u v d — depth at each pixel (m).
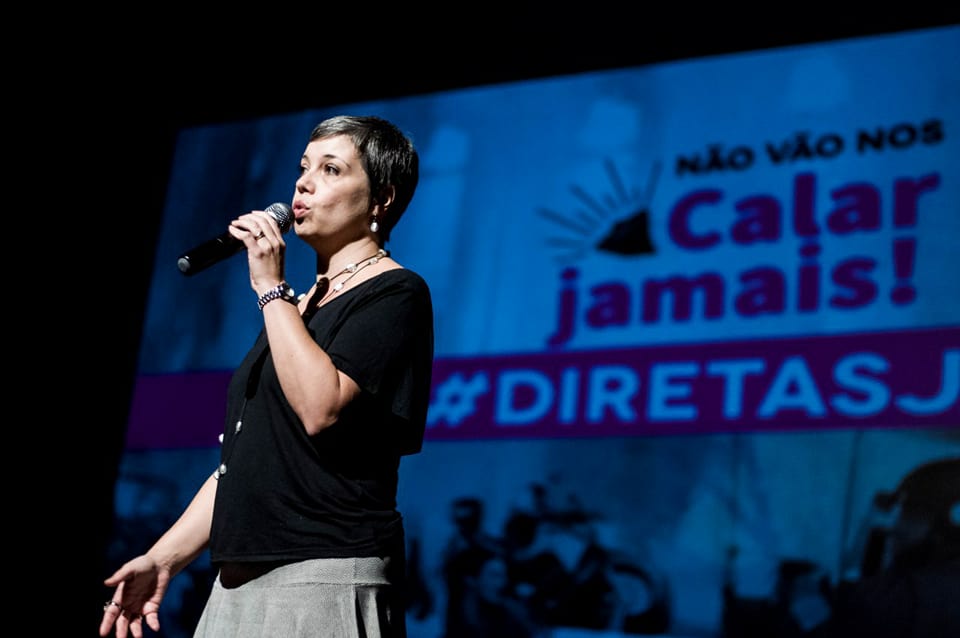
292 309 1.54
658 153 4.29
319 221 1.69
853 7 4.19
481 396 4.25
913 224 3.87
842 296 3.89
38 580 4.69
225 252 1.71
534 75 4.58
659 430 3.98
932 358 3.73
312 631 1.47
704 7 4.39
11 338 4.93
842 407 3.79
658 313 4.11
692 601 3.77
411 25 4.81
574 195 4.36
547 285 4.29
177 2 5.04
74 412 4.82
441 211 4.51
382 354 1.55
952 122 3.92
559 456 4.08
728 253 4.08
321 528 1.51
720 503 3.84
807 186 4.05
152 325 4.74
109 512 4.71
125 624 1.67
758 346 3.95
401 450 1.60
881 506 3.66
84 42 5.05
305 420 1.47
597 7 4.54
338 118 1.75
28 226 5.01
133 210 4.97
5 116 5.05
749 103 4.21
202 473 4.50
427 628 4.04
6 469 4.81
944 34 4.01
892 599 3.57
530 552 4.00
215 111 5.03
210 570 4.28
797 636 3.63
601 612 3.85
